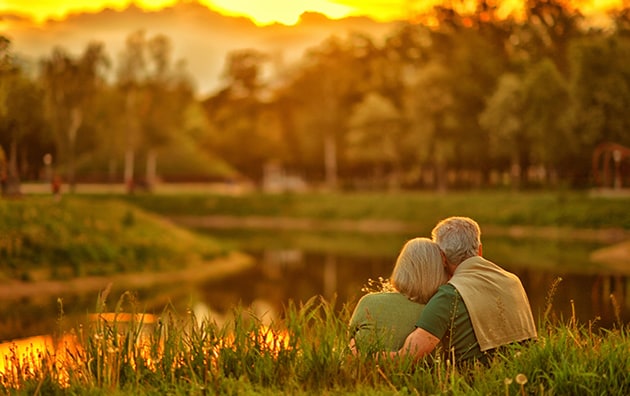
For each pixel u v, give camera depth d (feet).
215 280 67.67
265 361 15.70
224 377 15.14
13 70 74.64
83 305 46.85
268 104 312.50
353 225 176.55
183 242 81.61
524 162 204.95
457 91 200.44
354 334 15.70
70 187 160.76
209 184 259.60
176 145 271.69
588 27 191.31
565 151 162.61
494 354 15.16
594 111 144.05
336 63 263.49
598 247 103.30
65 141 151.23
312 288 62.39
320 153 275.59
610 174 165.58
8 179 73.72
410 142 217.36
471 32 211.41
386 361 14.89
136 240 73.92
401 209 175.52
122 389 15.40
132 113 235.61
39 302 48.32
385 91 256.11
